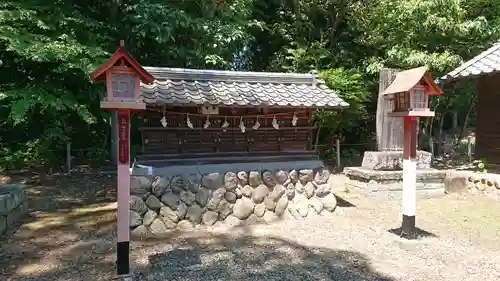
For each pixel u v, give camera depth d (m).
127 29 9.75
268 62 13.34
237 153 6.33
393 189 8.14
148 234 5.34
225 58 10.97
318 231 5.61
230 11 10.80
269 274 4.00
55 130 9.05
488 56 8.27
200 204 5.81
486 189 7.71
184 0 10.44
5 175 9.27
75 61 7.42
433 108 11.51
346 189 8.57
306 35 13.28
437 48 10.82
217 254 4.58
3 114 9.00
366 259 4.50
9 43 6.88
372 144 13.10
